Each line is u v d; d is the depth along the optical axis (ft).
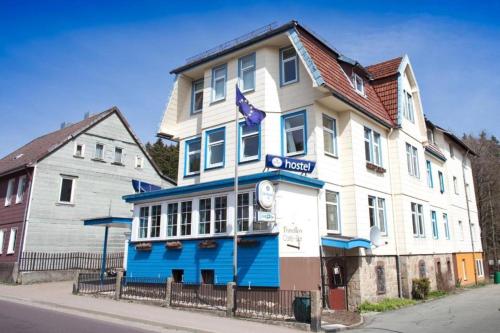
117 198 100.32
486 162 146.10
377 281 55.42
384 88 70.28
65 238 89.25
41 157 88.07
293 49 58.54
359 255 52.13
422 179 72.95
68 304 48.32
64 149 92.58
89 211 94.38
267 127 56.29
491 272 139.95
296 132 55.88
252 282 45.50
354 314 44.73
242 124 59.11
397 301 55.21
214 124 62.64
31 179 86.84
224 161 59.93
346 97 55.06
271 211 45.29
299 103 55.88
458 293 74.43
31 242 84.02
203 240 51.37
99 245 94.89
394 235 63.16
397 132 66.23
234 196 49.52
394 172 65.21
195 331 34.55
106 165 99.66
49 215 87.61
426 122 85.25
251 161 56.39
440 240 79.92
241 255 47.24
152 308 45.83
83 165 95.20
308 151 53.72
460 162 109.09
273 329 35.17
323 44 59.52
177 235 54.90
